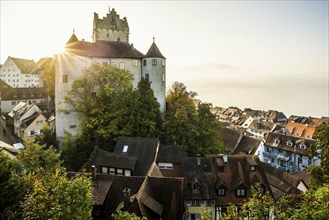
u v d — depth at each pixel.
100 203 25.47
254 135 89.88
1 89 100.75
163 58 59.22
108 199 26.64
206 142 51.81
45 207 14.59
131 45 62.84
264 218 13.21
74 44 55.41
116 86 51.59
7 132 73.00
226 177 34.88
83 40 57.66
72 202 15.27
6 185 16.08
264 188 34.75
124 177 27.94
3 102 96.94
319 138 27.81
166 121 48.84
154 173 32.28
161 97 58.81
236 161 36.41
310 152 29.75
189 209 32.22
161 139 47.34
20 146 52.84
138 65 60.19
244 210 14.26
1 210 15.30
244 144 68.69
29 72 146.38
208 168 35.09
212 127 53.69
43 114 71.19
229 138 70.38
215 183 33.66
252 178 35.06
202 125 51.88
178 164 38.59
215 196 32.50
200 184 32.75
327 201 12.83
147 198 25.17
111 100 49.50
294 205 14.73
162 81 59.09
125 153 40.03
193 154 47.16
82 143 47.09
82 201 15.72
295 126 93.12
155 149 39.31
